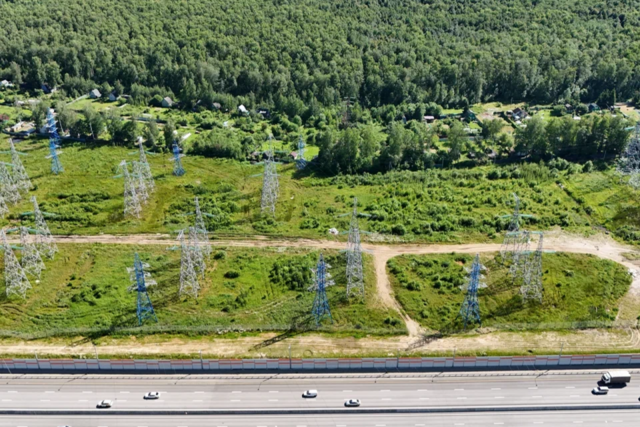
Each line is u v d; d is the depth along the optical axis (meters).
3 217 156.75
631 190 170.38
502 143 193.75
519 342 116.19
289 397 103.50
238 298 126.25
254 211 161.75
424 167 188.00
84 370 109.44
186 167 186.12
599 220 157.38
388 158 186.38
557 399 103.00
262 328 119.12
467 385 106.06
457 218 156.62
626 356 109.50
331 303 126.00
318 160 190.88
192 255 138.88
